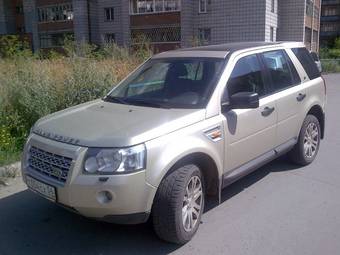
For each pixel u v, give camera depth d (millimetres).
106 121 3771
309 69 5965
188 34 34656
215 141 3975
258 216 4312
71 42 11984
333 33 82625
